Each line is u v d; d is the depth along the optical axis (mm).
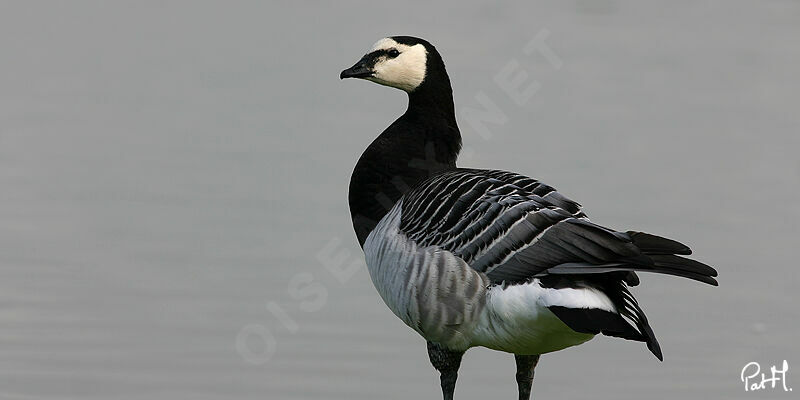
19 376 11609
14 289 13898
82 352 12227
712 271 8805
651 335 8680
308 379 11867
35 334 12625
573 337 9352
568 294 8906
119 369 11844
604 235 8969
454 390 11281
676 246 9070
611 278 9141
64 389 11383
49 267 14648
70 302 13531
